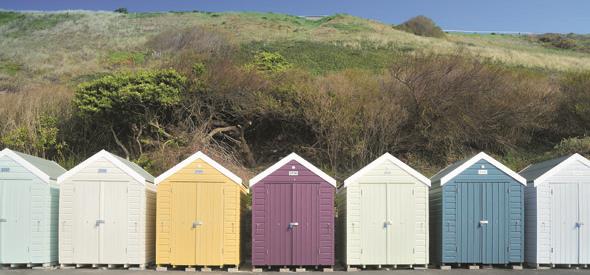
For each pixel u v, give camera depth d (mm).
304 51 40906
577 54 55750
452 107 24078
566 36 69562
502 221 14844
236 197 14656
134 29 56625
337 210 17172
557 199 14906
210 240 14523
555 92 25688
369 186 14797
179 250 14469
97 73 35812
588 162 14953
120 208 14648
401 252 14680
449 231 14797
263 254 14531
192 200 14602
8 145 22422
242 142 24125
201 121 24062
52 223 14883
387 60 37875
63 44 50000
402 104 24250
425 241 14742
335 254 17406
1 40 53031
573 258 14789
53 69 39125
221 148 23453
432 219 15922
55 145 23141
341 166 23547
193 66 24234
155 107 23219
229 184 14672
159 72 23297
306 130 24734
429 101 24016
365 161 23438
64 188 14664
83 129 23953
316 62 37562
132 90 22531
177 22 60219
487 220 14836
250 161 24047
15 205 14602
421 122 24094
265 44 43906
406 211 14773
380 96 24578
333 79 25609
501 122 24578
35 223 14578
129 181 14703
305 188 14703
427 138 24141
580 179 14945
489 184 14906
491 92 24672
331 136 23375
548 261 14758
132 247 14594
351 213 14711
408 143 24234
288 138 25062
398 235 14711
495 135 24391
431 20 62281
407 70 24859
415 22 61656
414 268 14961
